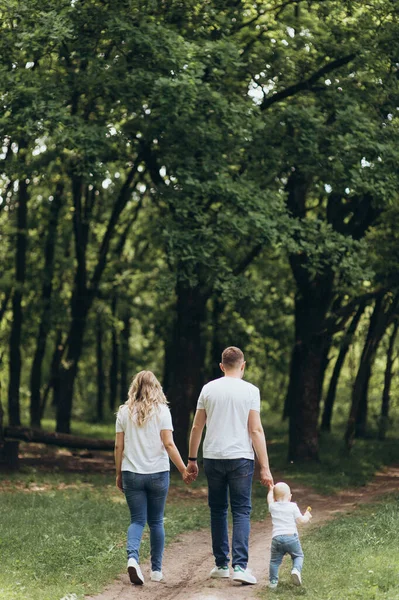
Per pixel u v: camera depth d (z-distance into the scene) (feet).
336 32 60.80
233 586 25.29
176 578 27.48
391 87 60.08
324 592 24.11
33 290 90.27
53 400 128.16
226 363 26.53
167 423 26.20
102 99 59.62
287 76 63.36
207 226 57.06
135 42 53.36
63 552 29.76
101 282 94.27
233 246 73.56
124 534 34.73
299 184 67.51
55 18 50.42
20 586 24.77
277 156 59.31
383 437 97.40
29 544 31.35
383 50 58.75
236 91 63.16
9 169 60.75
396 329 96.73
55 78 57.47
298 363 71.72
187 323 66.23
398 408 133.28
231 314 94.17
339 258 61.05
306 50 62.39
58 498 45.80
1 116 52.75
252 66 61.36
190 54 52.49
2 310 94.48
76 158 62.80
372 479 63.10
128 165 68.59
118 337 120.47
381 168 58.03
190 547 34.24
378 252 69.46
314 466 66.85
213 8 58.13
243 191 55.36
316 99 63.00
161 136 57.98
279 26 61.16
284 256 77.82
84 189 85.92
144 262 95.14
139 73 53.78
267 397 144.05
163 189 57.21
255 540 36.78
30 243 91.66
